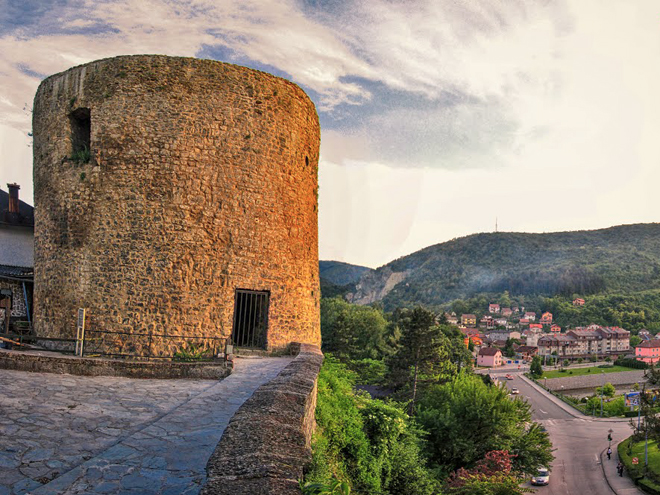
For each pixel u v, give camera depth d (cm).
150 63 1441
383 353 6588
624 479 4800
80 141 1538
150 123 1424
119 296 1390
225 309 1451
